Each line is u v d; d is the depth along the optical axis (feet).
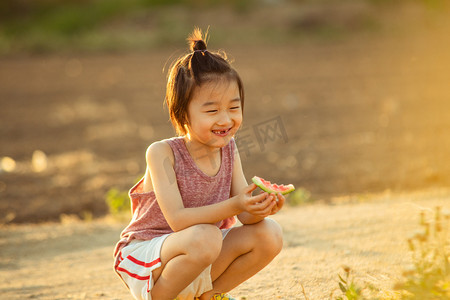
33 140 66.90
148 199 14.93
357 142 58.65
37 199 45.78
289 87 95.35
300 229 26.50
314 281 17.85
